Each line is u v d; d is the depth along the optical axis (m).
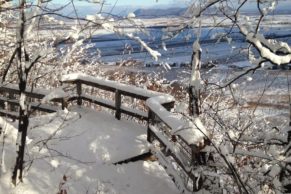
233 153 4.76
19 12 4.34
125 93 7.91
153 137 7.34
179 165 6.18
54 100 8.32
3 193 4.84
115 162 6.66
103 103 8.49
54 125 7.68
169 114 6.16
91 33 4.30
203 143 5.06
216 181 5.11
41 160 6.01
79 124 7.91
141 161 6.97
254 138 4.77
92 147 6.98
